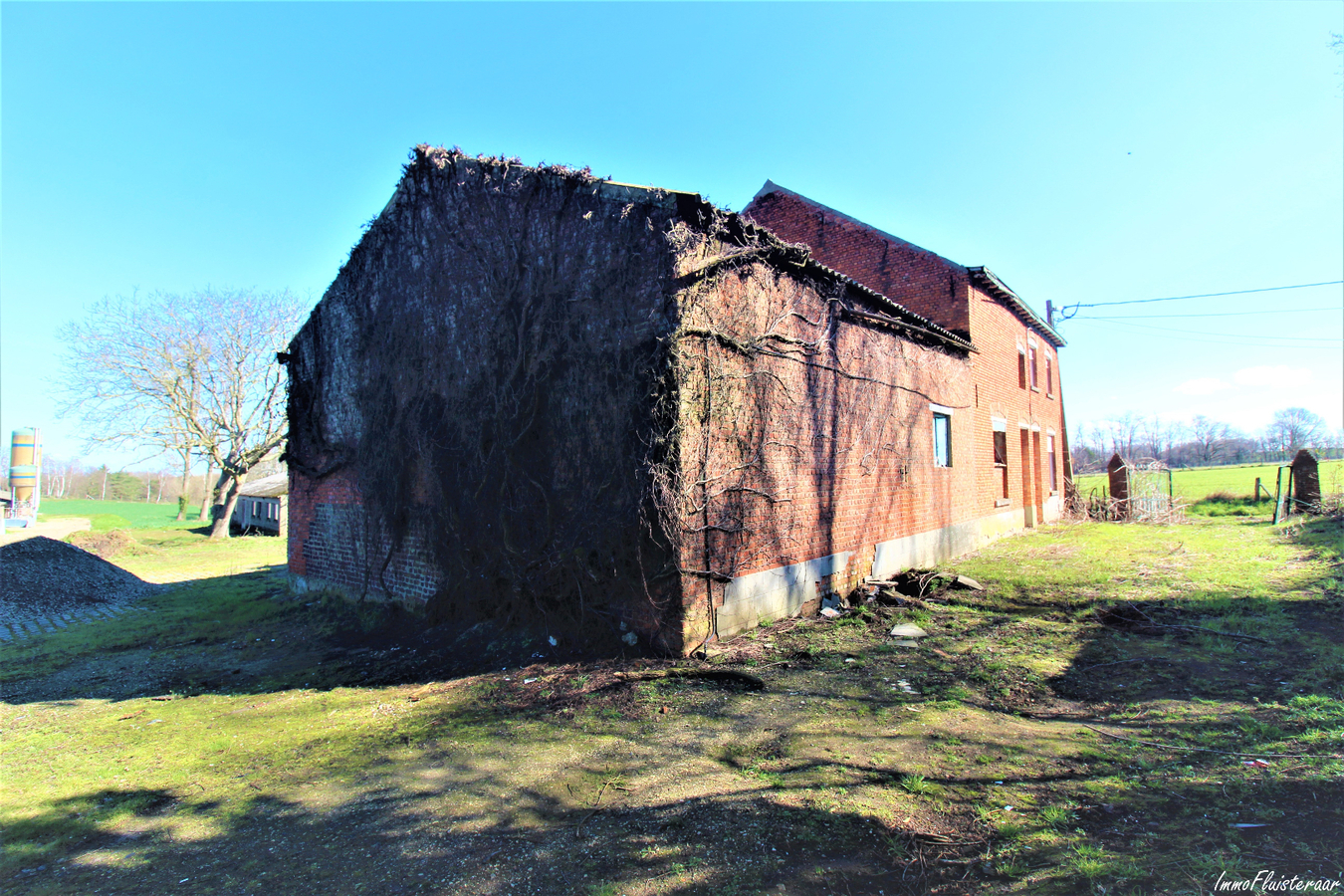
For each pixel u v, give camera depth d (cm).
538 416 761
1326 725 423
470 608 825
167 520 4122
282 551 2317
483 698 600
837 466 895
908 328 1094
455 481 861
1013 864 297
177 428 2883
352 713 592
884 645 683
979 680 571
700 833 340
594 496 700
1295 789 345
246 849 361
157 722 600
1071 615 777
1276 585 848
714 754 441
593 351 710
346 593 1066
